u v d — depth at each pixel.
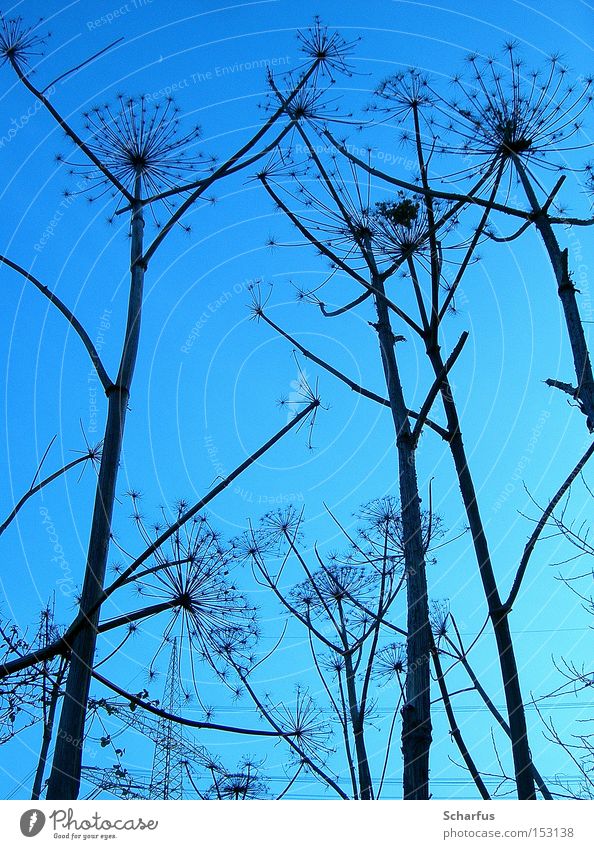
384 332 8.02
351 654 8.91
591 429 6.67
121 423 7.05
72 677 6.21
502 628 6.63
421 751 6.31
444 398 7.31
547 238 7.38
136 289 7.60
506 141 7.49
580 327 7.02
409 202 7.35
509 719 6.44
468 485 7.10
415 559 6.89
